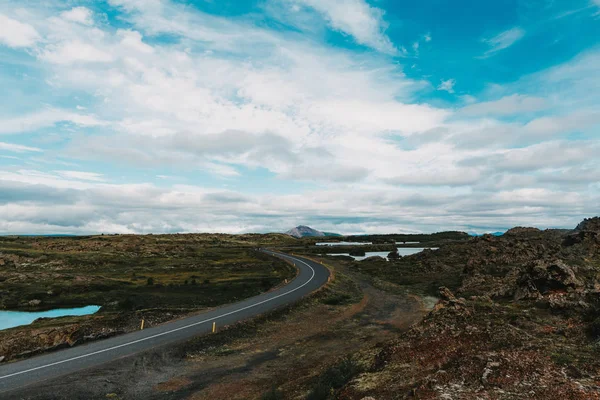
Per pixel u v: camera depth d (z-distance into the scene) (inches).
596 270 1430.9
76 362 991.0
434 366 648.4
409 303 1861.5
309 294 1971.0
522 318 885.2
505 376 531.8
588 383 488.4
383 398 544.7
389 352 780.6
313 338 1302.9
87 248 5059.1
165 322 1449.3
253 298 1943.9
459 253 3191.4
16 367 955.3
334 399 613.9
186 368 1014.4
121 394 835.4
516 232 3841.0
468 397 477.1
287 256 4525.1
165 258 4441.4
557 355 603.8
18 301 2235.5
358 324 1491.1
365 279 2687.0
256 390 849.5
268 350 1186.0
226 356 1121.4
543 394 463.8
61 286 2532.0
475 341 743.1
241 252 5226.4
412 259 3496.6
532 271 1264.8
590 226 2600.9
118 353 1065.5
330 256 4569.4
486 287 1604.3
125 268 3629.4
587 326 756.6
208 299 2108.8
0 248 4554.6
